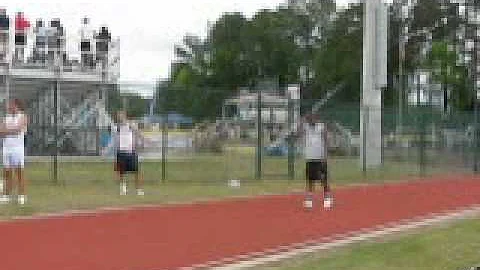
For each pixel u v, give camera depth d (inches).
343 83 3686.0
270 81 4151.1
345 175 1170.6
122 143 827.4
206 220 619.5
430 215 678.5
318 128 719.1
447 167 1385.3
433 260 423.5
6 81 1270.9
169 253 457.4
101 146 1293.1
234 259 437.4
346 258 425.4
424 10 3732.8
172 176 1045.2
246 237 528.7
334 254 445.1
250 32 4503.0
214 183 979.3
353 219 642.8
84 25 1936.5
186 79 4613.7
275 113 1191.6
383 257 427.8
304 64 4352.9
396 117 1413.6
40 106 1321.4
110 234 531.8
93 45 1368.1
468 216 660.1
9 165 713.0
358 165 1344.7
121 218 622.8
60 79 1316.4
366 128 1293.1
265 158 1176.8
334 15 4387.3
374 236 534.0
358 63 3686.0
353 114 1411.2
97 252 456.1
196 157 1149.1
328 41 3966.5
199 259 437.7
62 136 1283.2
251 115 1184.2
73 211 660.7
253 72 4397.1
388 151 1407.5
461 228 556.4
